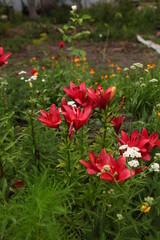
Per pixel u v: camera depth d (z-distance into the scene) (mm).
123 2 15141
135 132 2258
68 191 2217
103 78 5715
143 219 2275
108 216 2297
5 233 2125
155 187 2391
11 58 8008
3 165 2480
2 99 4430
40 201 1938
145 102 4469
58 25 13719
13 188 2473
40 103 4328
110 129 3314
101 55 9594
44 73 5469
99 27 13273
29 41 11797
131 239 2148
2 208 2137
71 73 5305
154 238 2244
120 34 12383
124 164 2010
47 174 2539
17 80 5438
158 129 3371
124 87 4809
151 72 5406
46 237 2150
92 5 16484
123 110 4461
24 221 2074
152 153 2838
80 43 10828
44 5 16609
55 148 2861
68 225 2340
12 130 2859
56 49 10445
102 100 2289
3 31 12453
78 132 2887
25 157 2773
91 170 2041
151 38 12000
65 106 2188
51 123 2234
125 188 2252
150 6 15500
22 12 18328
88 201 2604
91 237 2291
